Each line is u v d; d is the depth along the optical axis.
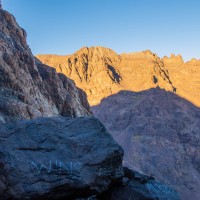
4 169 11.57
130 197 13.76
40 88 38.25
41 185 11.55
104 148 13.19
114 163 13.30
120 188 13.98
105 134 13.77
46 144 12.77
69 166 12.22
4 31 38.81
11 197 11.30
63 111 42.00
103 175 12.87
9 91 29.00
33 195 11.38
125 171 15.13
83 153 12.88
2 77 29.69
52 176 11.80
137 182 14.88
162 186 15.27
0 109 25.47
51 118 14.09
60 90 43.19
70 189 11.97
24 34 44.66
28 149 12.43
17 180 11.43
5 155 11.88
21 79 32.66
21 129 13.09
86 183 12.12
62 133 13.37
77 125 13.93
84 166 12.48
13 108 26.50
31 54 43.38
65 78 48.25
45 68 43.91
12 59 33.25
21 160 11.87
